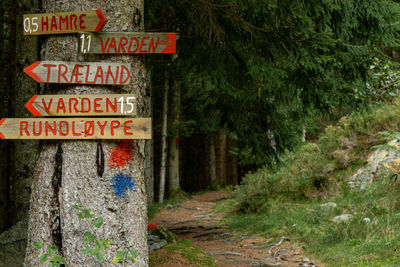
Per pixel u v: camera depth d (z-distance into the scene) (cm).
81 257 270
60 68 281
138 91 298
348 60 571
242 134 773
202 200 1591
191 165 2175
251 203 968
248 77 620
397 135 516
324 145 963
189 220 1085
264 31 531
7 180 875
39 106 281
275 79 563
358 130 905
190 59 588
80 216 258
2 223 852
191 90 1086
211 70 571
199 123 1505
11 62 890
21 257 486
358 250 519
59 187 278
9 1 844
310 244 610
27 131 281
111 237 275
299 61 544
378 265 457
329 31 504
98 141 282
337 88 590
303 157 934
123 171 284
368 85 650
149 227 626
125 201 282
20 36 695
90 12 281
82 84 284
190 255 500
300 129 841
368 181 779
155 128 1581
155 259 485
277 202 902
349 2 538
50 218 276
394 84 663
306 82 591
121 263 275
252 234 784
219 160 2017
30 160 689
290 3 500
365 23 577
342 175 862
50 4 292
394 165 643
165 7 579
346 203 732
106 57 288
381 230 549
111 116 285
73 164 279
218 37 555
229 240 775
